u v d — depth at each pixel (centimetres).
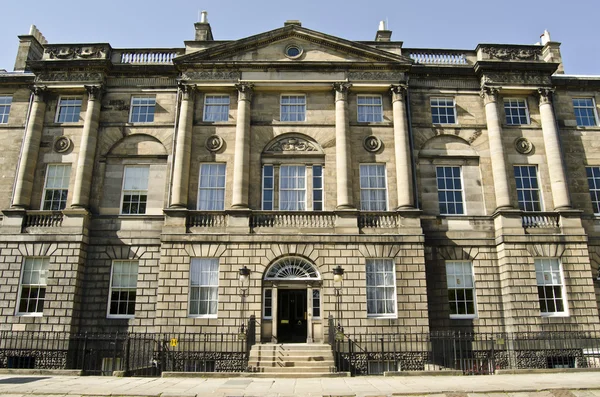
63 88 2747
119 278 2527
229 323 2325
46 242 2461
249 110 2691
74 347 2369
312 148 2669
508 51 2841
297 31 2778
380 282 2419
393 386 1585
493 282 2516
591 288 2452
